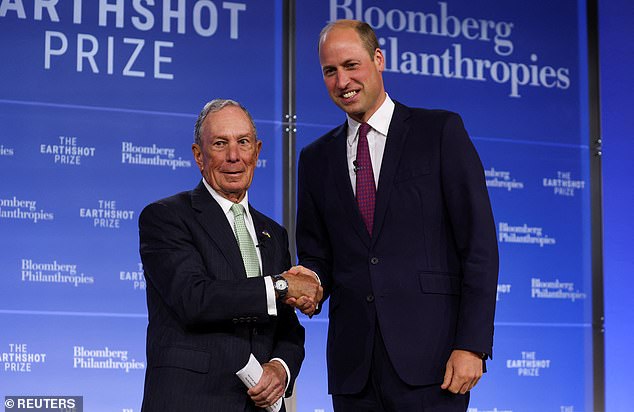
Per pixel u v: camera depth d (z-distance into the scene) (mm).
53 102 5301
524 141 5953
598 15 6160
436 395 3713
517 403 5742
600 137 6055
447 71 5910
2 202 5176
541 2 6086
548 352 5812
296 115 5641
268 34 5656
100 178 5328
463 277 3768
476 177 3789
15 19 5293
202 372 3482
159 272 3580
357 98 3871
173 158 5441
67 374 5176
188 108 5500
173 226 3643
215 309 3457
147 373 3580
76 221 5270
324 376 5512
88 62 5375
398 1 5883
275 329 3744
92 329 5234
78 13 5387
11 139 5223
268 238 3812
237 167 3680
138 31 5469
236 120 3709
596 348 5875
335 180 3982
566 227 5930
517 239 5855
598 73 6098
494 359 5738
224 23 5602
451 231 3844
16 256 5168
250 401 3578
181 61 5512
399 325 3752
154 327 3607
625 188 6051
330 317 3998
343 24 3910
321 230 4086
